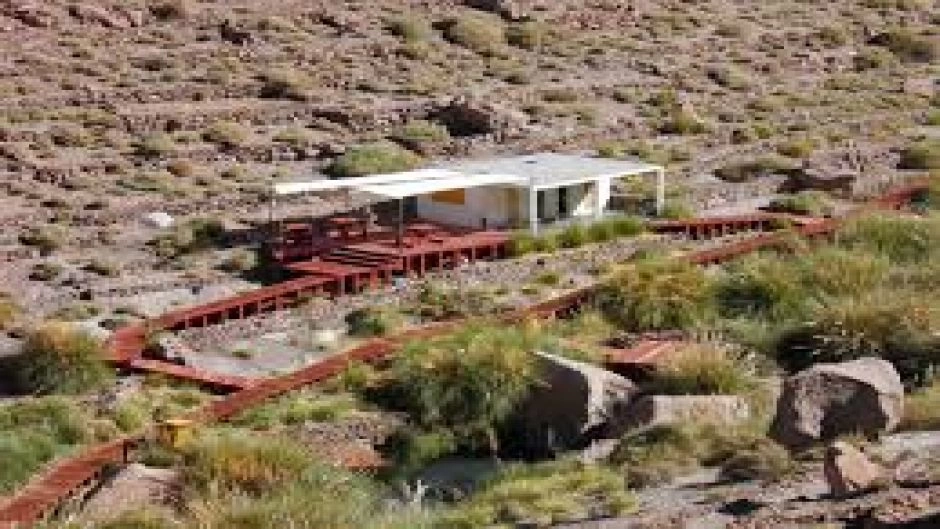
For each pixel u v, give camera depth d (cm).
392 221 7081
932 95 10644
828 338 4356
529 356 4356
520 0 11656
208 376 4878
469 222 7031
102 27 9888
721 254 6212
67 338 4859
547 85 10012
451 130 8931
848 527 2372
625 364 4512
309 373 4716
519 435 4222
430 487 3888
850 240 6141
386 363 4794
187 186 7569
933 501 2388
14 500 3531
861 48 11806
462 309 5697
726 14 12288
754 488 2864
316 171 8088
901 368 4128
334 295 5925
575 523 2861
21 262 6325
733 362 4212
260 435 3950
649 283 5356
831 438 3209
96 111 8475
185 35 10044
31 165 7488
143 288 6006
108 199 7250
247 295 5756
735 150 8744
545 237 6600
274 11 10694
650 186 7794
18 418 4278
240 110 8712
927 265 5488
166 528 3089
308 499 3206
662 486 3116
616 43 11119
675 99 9825
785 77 10881
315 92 9281
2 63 8994
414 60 10181
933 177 7844
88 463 3847
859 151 8688
